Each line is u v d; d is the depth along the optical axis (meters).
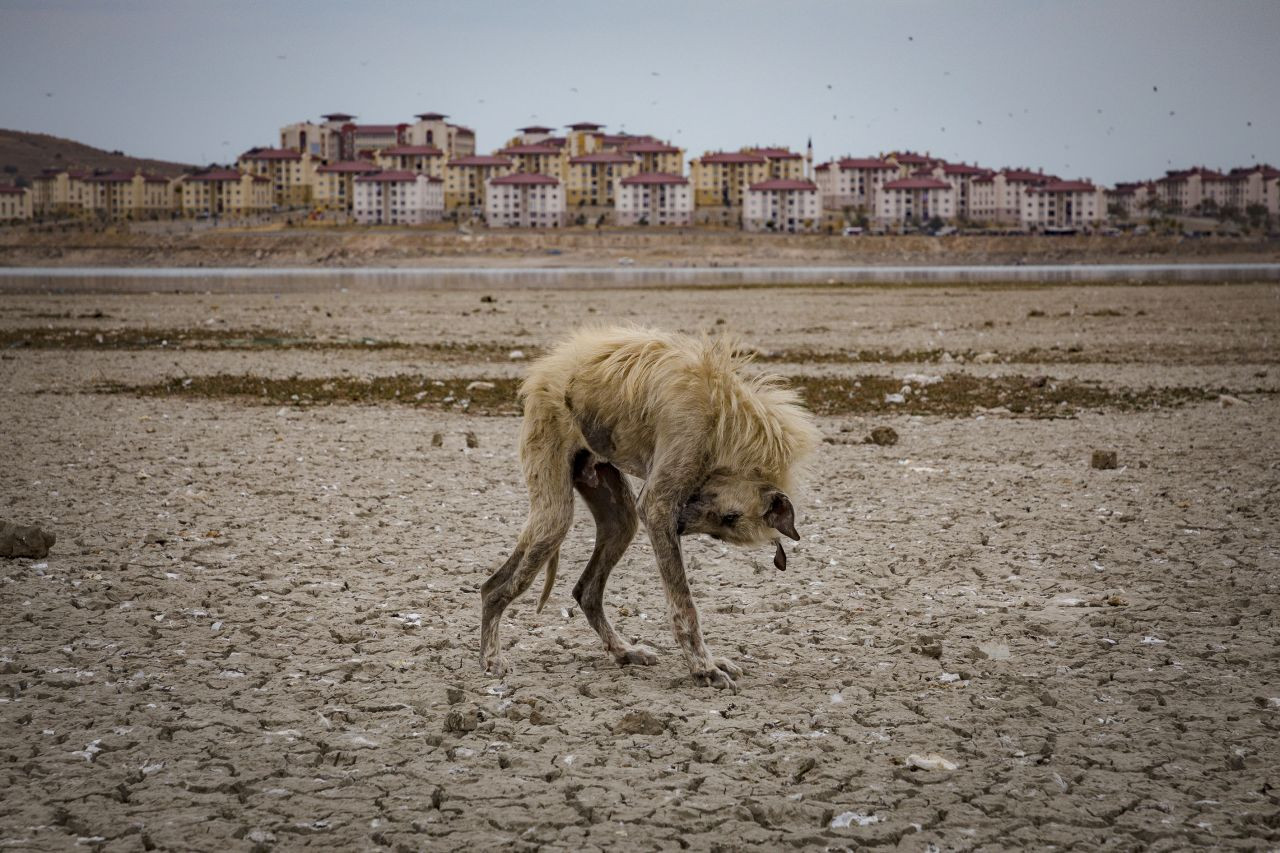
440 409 18.06
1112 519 10.42
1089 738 5.50
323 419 16.86
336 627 7.31
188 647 6.84
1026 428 15.98
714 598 8.15
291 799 4.84
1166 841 4.49
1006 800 4.84
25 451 13.70
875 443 14.78
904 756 5.29
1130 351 27.45
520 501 11.36
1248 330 33.31
